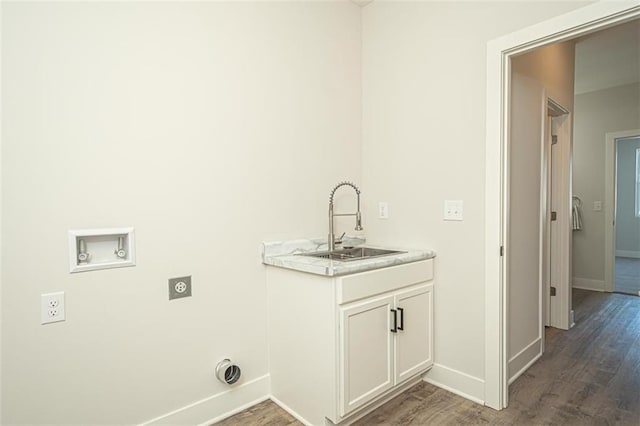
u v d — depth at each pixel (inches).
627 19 59.9
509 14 73.3
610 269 175.0
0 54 51.6
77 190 58.1
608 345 109.9
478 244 79.1
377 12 99.6
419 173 90.3
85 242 59.9
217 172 74.3
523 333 94.0
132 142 63.5
